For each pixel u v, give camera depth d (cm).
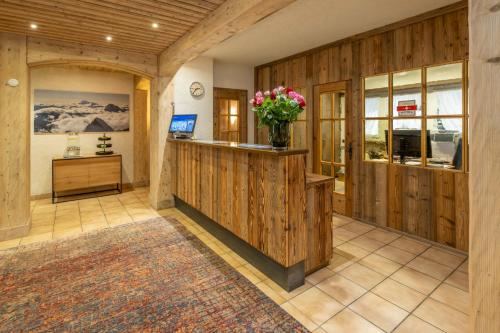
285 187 238
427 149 357
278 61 550
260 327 202
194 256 309
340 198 459
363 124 419
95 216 446
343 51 438
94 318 211
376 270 282
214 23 296
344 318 212
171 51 408
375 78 420
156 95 473
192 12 302
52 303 228
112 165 590
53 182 524
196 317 212
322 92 476
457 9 314
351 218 442
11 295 238
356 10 334
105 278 264
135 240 350
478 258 77
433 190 347
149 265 288
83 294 239
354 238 364
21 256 306
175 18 317
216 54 511
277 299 235
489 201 75
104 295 238
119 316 213
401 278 268
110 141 623
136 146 654
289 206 240
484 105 75
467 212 319
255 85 614
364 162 420
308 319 211
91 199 551
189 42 351
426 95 350
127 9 293
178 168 461
